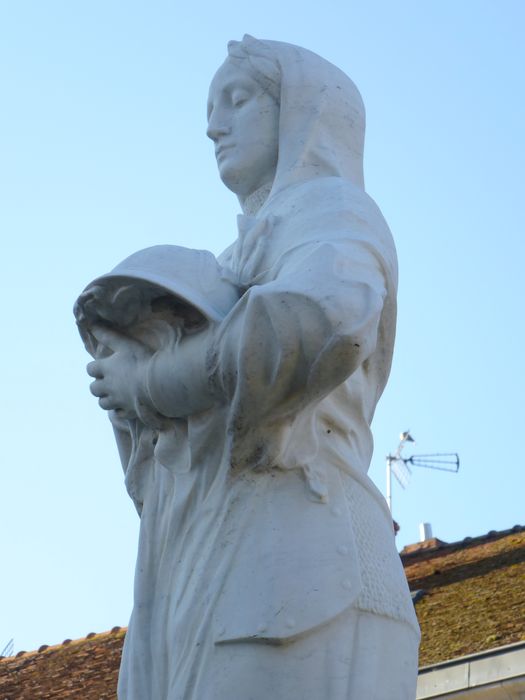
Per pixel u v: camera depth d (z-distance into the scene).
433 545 16.92
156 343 6.09
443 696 12.80
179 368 5.94
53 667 16.48
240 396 5.75
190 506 6.07
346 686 5.59
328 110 6.72
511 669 12.51
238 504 5.91
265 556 5.76
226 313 5.98
